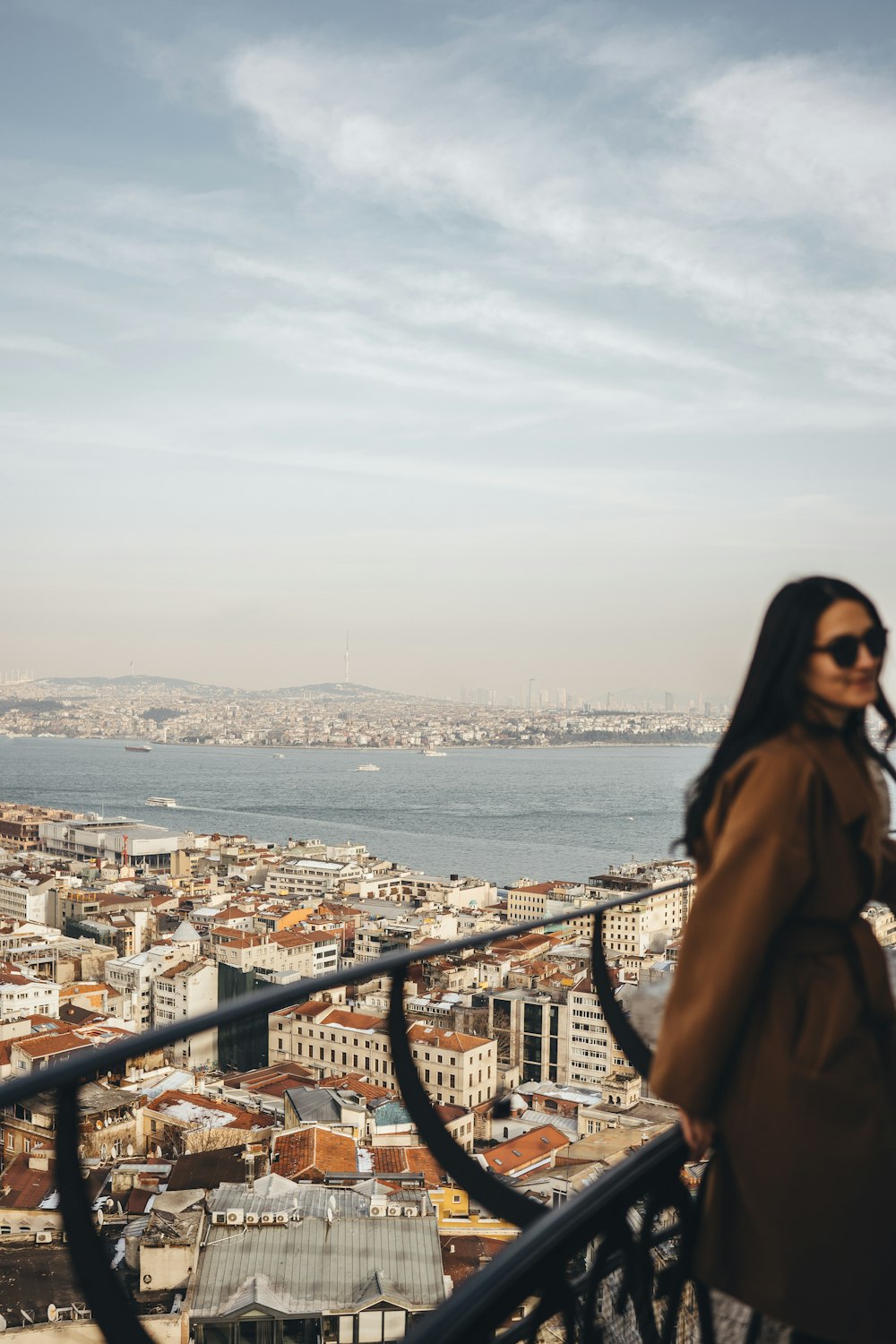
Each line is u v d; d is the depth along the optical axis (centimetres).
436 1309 240
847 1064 257
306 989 303
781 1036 260
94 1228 221
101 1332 217
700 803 285
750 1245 262
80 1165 220
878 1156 254
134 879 18350
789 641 279
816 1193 251
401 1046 349
